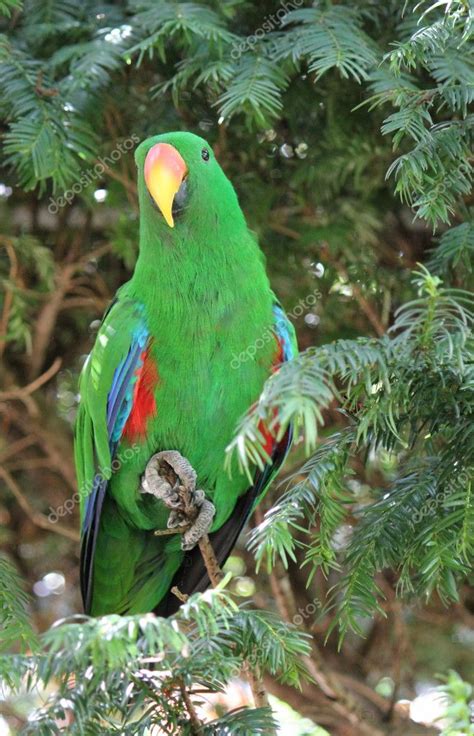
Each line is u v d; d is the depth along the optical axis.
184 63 4.86
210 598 2.84
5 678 2.91
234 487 4.73
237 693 6.43
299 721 5.68
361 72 4.44
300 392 2.78
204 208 4.33
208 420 4.50
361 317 6.07
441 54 4.22
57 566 6.95
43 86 4.91
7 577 3.77
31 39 5.24
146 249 4.46
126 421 4.53
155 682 3.04
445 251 4.48
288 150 5.76
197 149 4.36
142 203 4.42
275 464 4.75
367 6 5.07
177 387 4.46
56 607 6.89
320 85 5.31
